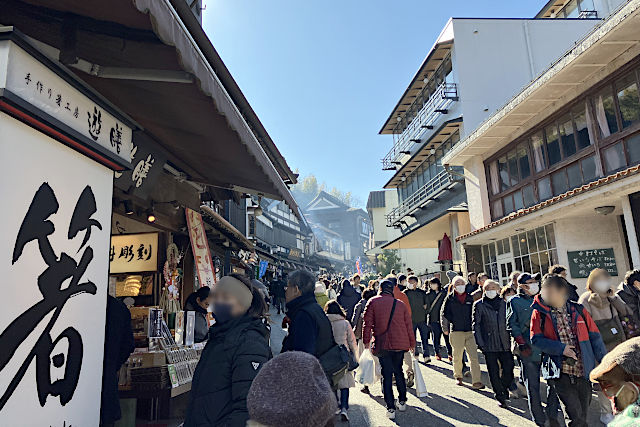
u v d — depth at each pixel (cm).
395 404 593
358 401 643
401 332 553
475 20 1898
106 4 227
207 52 368
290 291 384
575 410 357
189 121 401
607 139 910
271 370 117
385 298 570
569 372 359
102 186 304
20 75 225
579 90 978
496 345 569
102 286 295
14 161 224
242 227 2041
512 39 1889
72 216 269
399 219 2661
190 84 310
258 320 242
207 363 225
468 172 1526
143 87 336
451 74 1942
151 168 532
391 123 2745
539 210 968
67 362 256
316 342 363
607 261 979
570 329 369
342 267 6756
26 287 229
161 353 496
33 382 230
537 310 381
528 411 547
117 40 270
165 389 484
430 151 2177
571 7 2156
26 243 230
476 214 1456
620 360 151
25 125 233
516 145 1261
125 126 336
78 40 274
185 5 307
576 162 1016
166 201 652
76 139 270
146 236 739
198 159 558
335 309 543
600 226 1000
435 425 505
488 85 1833
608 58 874
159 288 730
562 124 1057
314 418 106
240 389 205
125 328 349
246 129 363
